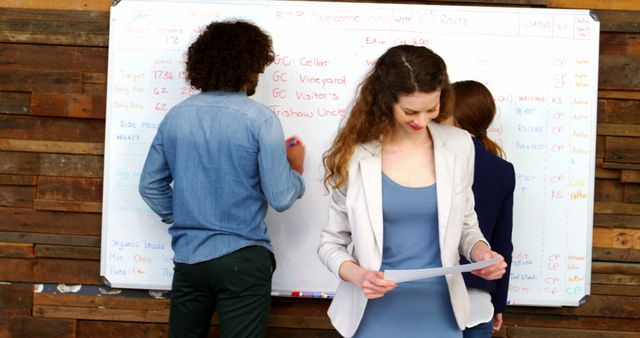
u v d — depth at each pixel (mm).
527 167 2830
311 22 2812
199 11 2828
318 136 2822
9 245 2959
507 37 2805
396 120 1889
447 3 2875
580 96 2811
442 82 1802
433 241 1881
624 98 2879
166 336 2973
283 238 2859
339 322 1954
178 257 2332
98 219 2949
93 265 2961
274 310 2959
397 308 1896
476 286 2146
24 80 2924
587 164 2822
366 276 1754
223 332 2326
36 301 2979
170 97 2842
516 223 2842
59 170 2939
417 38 2807
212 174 2256
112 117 2848
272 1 2814
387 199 1858
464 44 2805
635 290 2906
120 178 2863
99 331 2994
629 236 2904
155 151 2379
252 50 2287
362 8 2807
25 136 2953
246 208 2293
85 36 2908
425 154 1915
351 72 2814
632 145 2875
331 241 1976
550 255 2840
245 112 2238
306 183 2834
